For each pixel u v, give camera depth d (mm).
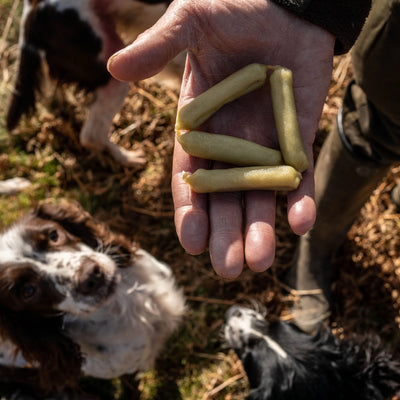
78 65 622
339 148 535
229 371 660
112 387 676
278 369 568
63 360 576
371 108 492
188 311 691
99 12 586
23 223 546
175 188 442
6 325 547
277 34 453
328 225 612
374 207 714
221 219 423
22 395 667
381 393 574
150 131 781
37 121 786
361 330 669
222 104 442
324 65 461
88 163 773
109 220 735
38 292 527
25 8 610
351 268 691
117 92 654
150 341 629
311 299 673
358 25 447
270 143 456
